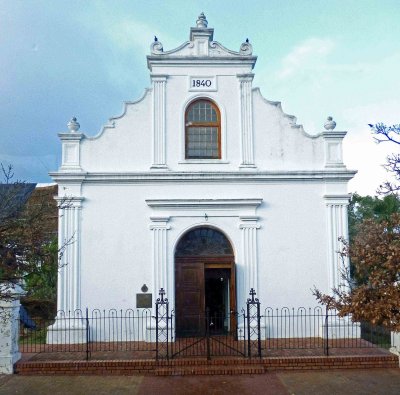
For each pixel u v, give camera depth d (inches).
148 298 614.5
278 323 619.5
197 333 617.9
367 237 395.9
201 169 637.9
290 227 633.6
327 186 641.6
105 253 620.7
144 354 536.7
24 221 353.4
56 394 435.8
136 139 641.0
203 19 658.8
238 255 624.7
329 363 511.8
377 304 352.2
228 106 649.0
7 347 504.7
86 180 626.2
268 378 480.7
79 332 603.5
